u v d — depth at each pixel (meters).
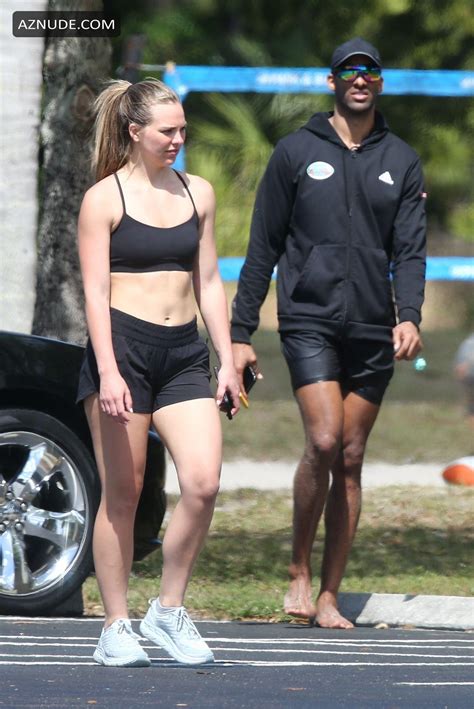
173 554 22.62
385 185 27.86
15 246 37.22
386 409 62.41
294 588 28.55
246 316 28.44
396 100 103.88
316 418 27.56
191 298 22.69
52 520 29.06
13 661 23.25
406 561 34.84
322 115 28.25
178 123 22.31
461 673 23.12
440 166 103.25
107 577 22.78
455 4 104.38
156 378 22.28
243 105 90.38
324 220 27.86
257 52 101.75
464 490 45.81
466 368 60.50
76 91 36.72
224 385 22.66
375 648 25.69
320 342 27.78
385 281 28.03
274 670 22.97
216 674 22.45
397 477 49.88
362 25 104.06
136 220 22.22
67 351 29.66
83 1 36.97
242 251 85.94
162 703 20.16
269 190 28.25
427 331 87.00
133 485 22.48
